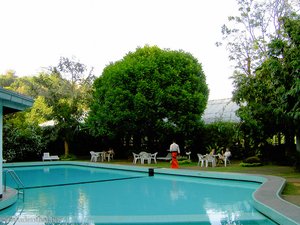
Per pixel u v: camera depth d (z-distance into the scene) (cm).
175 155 1794
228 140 2239
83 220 720
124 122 2317
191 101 2253
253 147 2084
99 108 2395
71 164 2405
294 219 566
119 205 919
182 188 1238
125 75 2212
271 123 1711
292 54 1369
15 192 988
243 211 803
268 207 691
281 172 1511
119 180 1522
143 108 2197
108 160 2488
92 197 1061
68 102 2688
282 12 2081
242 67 2189
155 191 1176
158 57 2317
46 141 2653
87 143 2941
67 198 1043
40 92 2670
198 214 777
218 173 1428
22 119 2788
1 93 813
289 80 1382
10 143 2466
